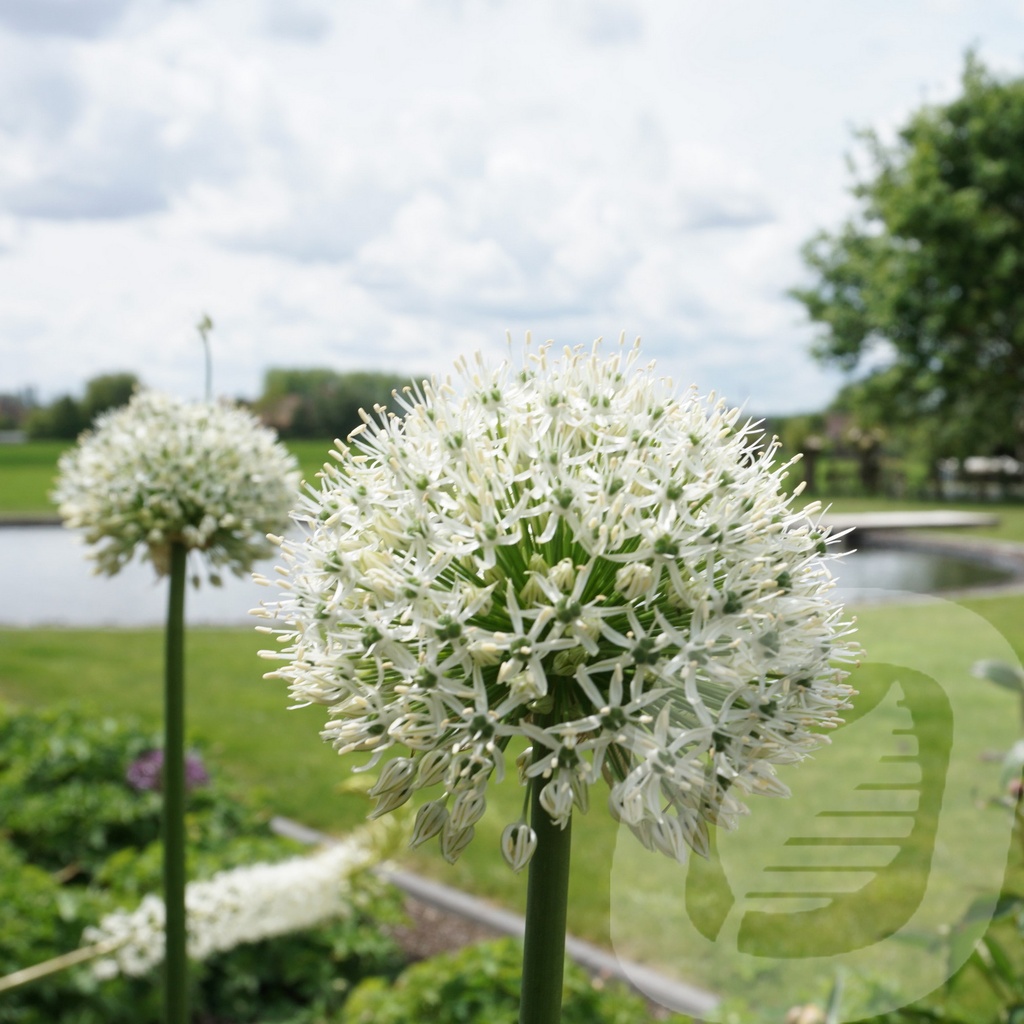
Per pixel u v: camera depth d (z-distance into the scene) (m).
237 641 12.76
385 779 1.43
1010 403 26.84
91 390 69.56
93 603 18.11
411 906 5.46
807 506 1.57
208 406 3.23
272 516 3.19
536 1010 1.43
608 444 1.55
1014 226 23.16
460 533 1.50
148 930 4.11
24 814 5.48
